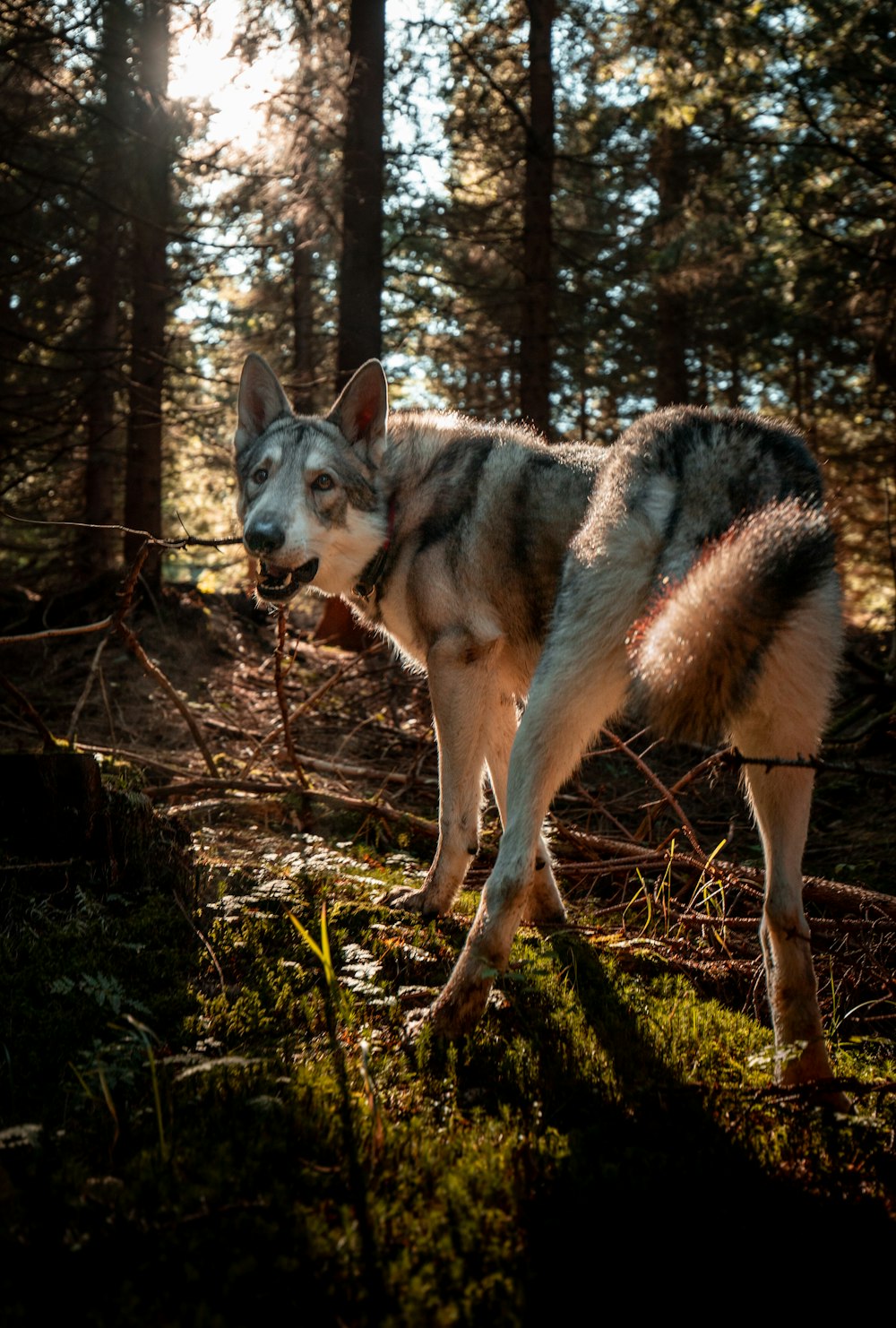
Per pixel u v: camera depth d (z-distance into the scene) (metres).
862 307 13.03
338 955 3.66
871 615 13.11
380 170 10.86
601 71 13.54
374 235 10.82
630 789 6.48
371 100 10.71
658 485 3.09
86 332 16.23
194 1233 2.01
